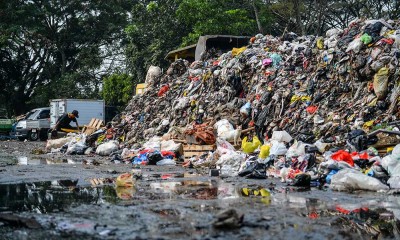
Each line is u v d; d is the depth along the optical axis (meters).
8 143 46.81
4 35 74.94
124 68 78.19
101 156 28.73
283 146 18.05
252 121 23.89
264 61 26.48
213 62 33.34
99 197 10.55
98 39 82.75
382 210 8.79
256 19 52.44
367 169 13.55
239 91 27.17
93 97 76.56
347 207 9.10
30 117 55.09
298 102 22.59
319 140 18.44
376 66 19.70
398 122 17.33
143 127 32.78
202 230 6.94
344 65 21.64
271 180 14.44
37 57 84.06
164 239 6.43
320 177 13.55
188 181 14.14
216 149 22.17
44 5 80.31
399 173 12.46
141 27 59.28
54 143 34.16
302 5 53.31
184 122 28.95
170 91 34.22
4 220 7.69
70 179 14.80
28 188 12.41
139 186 12.78
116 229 7.07
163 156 23.00
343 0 56.38
